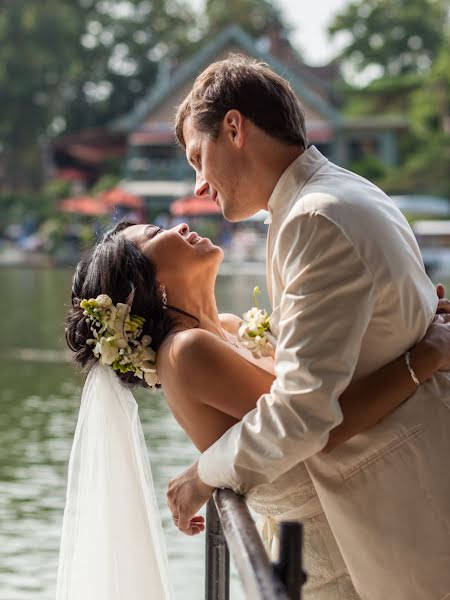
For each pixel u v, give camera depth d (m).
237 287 31.94
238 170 2.98
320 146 57.78
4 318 25.66
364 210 2.81
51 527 7.88
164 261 3.27
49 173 77.19
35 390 14.88
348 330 2.75
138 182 58.16
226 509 2.67
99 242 3.37
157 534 3.34
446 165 55.84
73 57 80.25
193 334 3.07
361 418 2.84
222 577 3.03
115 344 3.20
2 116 77.69
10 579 6.79
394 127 57.69
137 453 3.33
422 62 89.88
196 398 3.05
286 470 2.79
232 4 87.88
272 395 2.79
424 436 2.86
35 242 55.22
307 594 3.11
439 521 2.84
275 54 66.81
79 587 3.34
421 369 2.84
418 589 2.87
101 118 82.75
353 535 2.91
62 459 10.19
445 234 42.84
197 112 3.00
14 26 78.19
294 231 2.81
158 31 85.06
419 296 2.86
